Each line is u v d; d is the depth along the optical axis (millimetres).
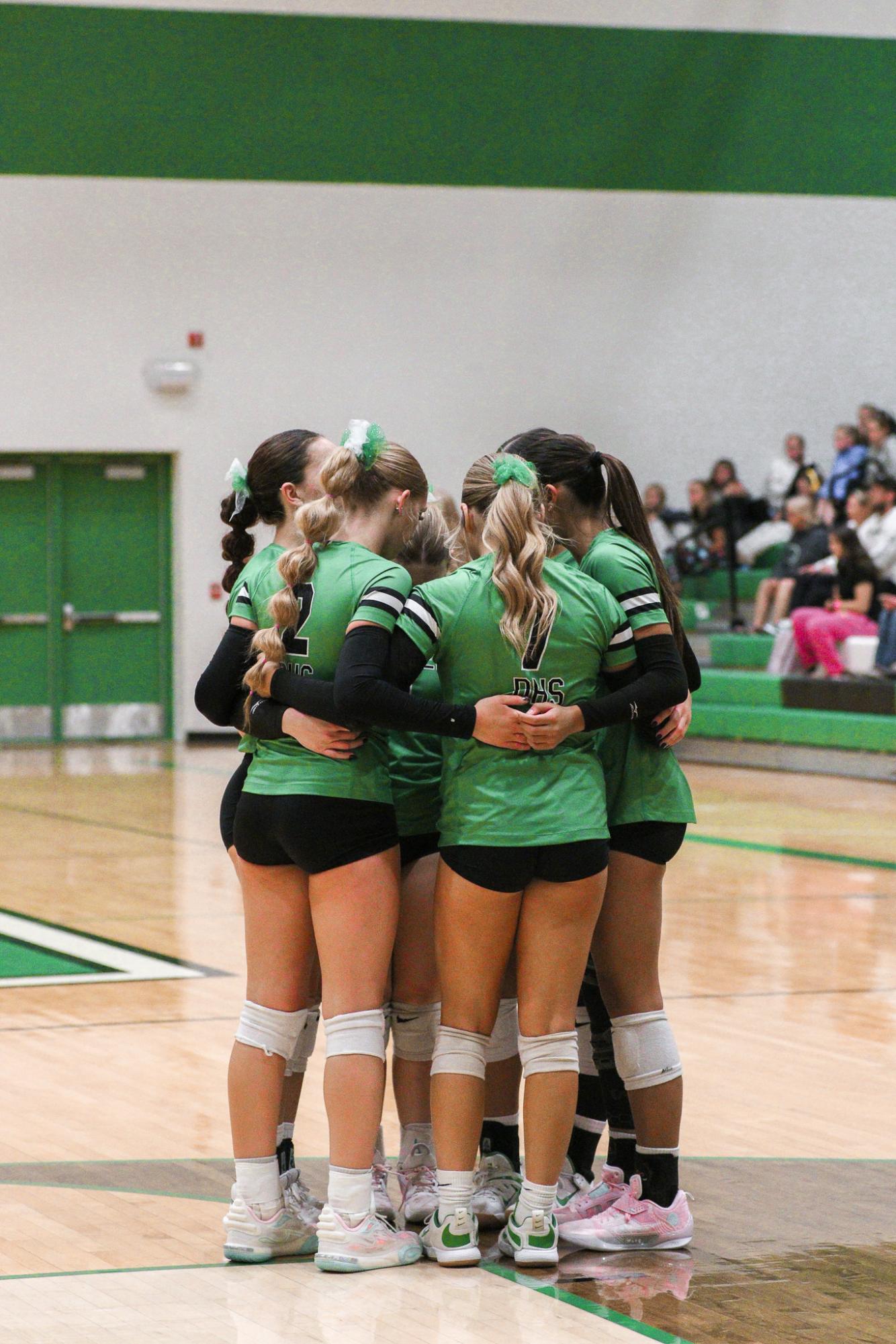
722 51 20844
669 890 10273
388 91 19719
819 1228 4555
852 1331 3789
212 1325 3789
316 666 4254
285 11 19281
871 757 15922
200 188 19188
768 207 21188
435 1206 4543
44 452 19031
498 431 20406
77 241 18828
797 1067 6332
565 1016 4234
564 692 4211
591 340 20688
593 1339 3717
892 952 8508
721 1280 4141
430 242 20031
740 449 21328
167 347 19188
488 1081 4656
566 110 20375
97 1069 6301
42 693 19406
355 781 4203
